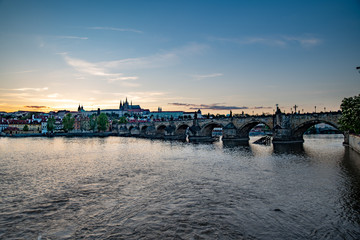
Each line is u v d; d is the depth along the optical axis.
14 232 22.42
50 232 22.39
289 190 32.69
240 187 34.50
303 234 21.14
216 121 130.38
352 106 73.62
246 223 23.38
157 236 21.39
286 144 97.44
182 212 26.12
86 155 72.62
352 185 34.22
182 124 153.00
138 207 27.64
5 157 69.06
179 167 50.28
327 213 25.06
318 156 62.16
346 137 89.12
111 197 31.08
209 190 33.28
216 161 57.66
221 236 21.12
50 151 84.69
